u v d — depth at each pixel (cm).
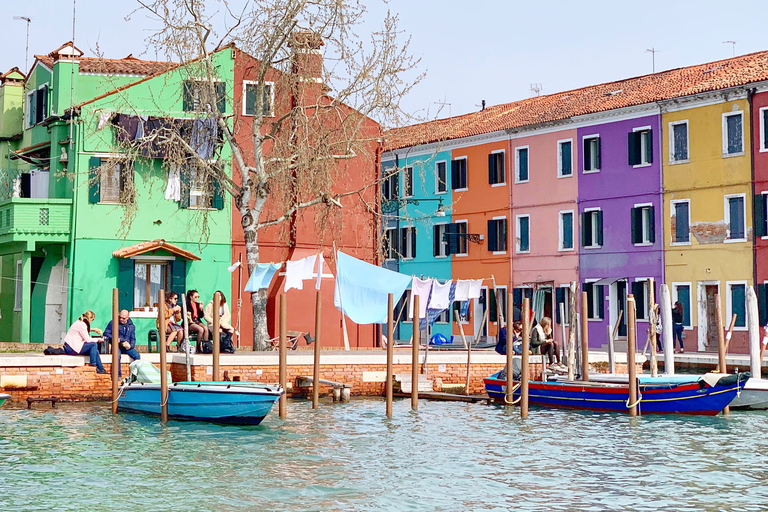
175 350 3538
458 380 3572
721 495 2014
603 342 5478
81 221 4209
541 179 5875
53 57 4556
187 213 4325
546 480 2142
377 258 4759
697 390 3008
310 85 3775
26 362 3084
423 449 2481
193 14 3669
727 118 4969
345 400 3288
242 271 4412
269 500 1947
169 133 4153
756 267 4828
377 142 4778
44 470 2184
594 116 5553
